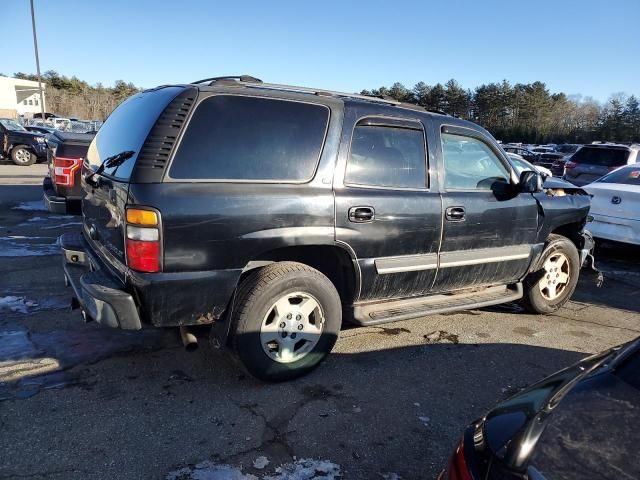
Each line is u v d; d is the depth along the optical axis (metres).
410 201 3.69
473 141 4.21
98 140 3.94
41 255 6.18
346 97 3.64
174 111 2.96
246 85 3.34
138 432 2.83
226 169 3.04
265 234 3.11
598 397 1.82
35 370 3.44
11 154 17.66
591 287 6.38
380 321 3.74
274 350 3.39
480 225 4.14
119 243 3.04
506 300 4.58
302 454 2.72
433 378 3.68
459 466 1.68
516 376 3.79
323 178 3.34
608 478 1.49
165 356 3.74
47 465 2.53
